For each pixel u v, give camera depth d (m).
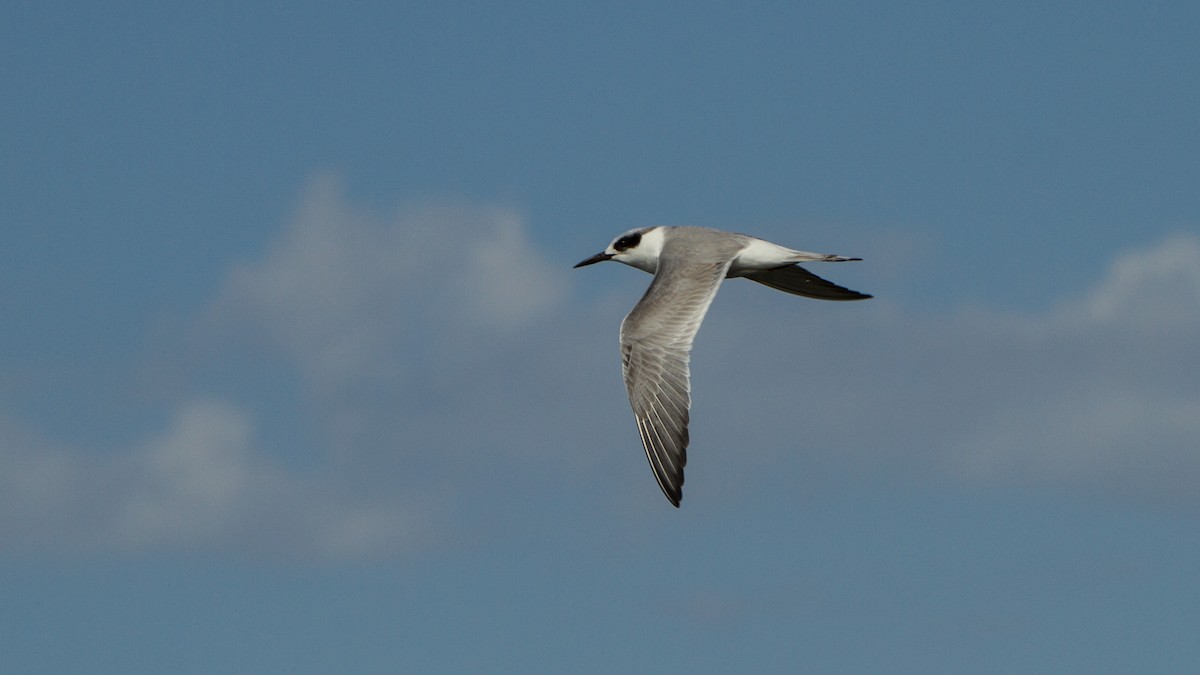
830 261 20.89
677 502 18.84
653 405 19.30
